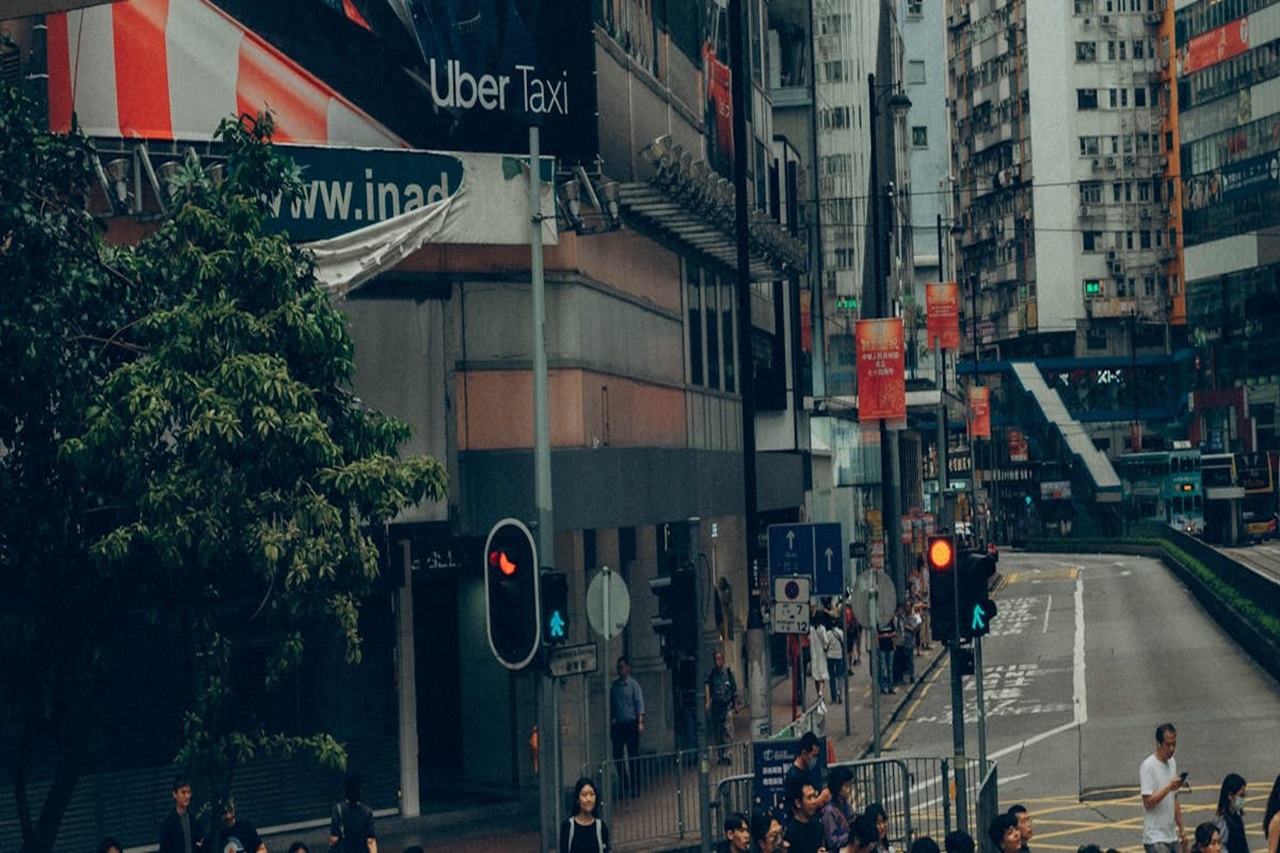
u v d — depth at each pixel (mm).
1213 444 132875
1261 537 93062
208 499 13023
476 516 24562
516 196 23891
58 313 13211
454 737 26125
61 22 20750
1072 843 22797
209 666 13883
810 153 57062
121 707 21141
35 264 13406
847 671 34344
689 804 22672
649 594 30594
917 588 53812
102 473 13180
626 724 26516
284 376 13281
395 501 13805
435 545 24125
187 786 16578
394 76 23391
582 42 25266
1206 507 94750
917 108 128000
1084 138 150250
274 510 13352
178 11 21375
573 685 25719
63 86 20750
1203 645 47156
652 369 31266
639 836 22250
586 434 26188
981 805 19875
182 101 21375
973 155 163375
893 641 40500
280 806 22672
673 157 27953
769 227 36094
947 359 94688
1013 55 154250
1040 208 151125
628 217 29547
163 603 13875
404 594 23656
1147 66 150750
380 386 23516
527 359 25234
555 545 26297
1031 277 152500
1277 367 124062
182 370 13219
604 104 27297
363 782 23359
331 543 13508
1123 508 112375
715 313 37688
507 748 25375
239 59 21906
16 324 12930
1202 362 135625
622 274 29188
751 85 45000
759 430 47031
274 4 22219
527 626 13336
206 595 13852
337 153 22172
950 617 19453
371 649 23484
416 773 23719
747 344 25188
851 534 60500
